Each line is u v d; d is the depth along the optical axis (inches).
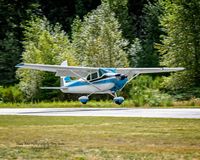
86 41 5187.0
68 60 4835.1
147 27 7436.0
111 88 3228.3
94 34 5241.1
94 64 4658.0
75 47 5472.4
